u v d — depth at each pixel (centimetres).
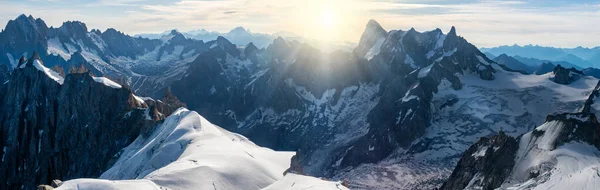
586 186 11200
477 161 16162
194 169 12200
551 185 12025
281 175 14062
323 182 12638
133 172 17288
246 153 15262
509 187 13312
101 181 10550
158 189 10912
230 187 12169
